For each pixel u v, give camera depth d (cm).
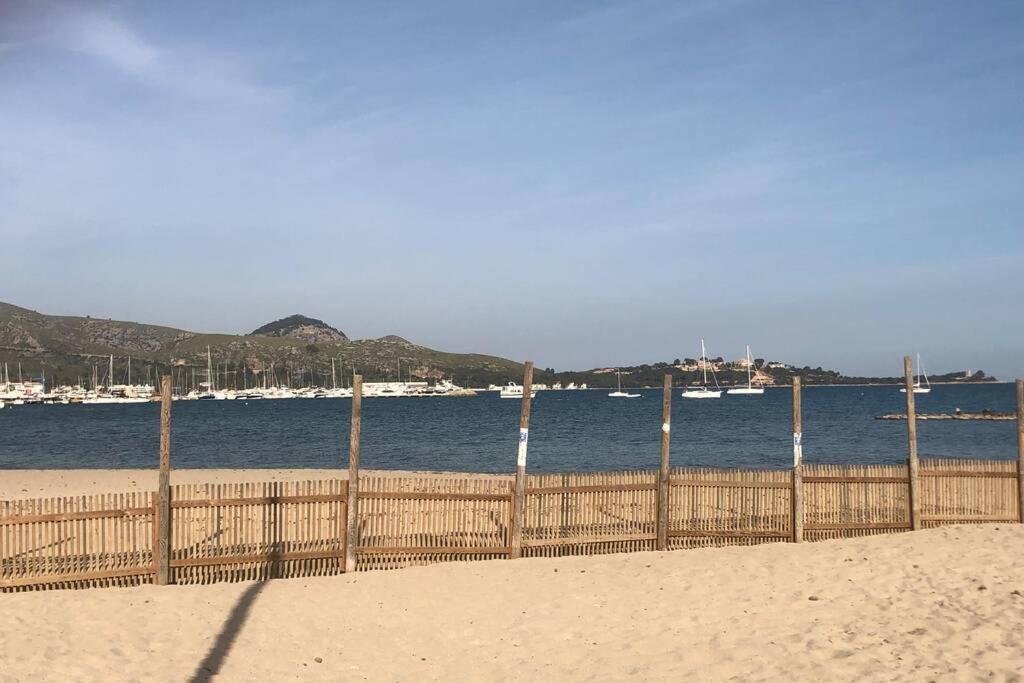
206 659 999
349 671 992
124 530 1307
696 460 4600
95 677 917
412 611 1216
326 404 16812
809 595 1238
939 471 1700
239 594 1266
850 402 15275
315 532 1400
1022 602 1148
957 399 16188
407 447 5578
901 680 897
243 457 4916
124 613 1151
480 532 1475
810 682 908
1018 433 1731
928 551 1453
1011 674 892
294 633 1116
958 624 1071
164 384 1312
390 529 1441
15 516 1254
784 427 7538
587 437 6359
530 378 1477
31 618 1109
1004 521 1720
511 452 5141
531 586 1325
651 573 1382
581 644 1083
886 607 1166
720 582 1323
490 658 1041
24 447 5716
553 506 1507
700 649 1037
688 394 16550
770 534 1595
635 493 1550
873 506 1653
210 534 1346
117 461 4675
